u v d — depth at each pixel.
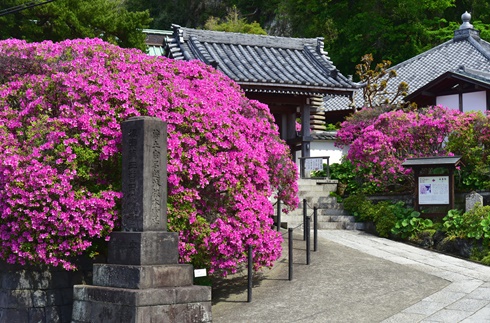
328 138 23.59
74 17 23.41
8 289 9.99
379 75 23.39
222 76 12.09
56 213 9.04
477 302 9.40
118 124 9.52
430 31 36.44
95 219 9.28
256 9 46.16
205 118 10.12
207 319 8.87
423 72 28.48
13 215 9.22
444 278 11.02
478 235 12.87
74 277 10.22
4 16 23.41
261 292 10.81
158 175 9.02
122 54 10.67
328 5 38.50
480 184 15.23
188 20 47.34
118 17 24.66
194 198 9.83
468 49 28.66
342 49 37.34
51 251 9.24
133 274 8.48
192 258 10.04
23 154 9.31
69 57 10.59
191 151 9.88
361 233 15.65
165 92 10.14
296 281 11.22
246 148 10.49
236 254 10.29
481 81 20.20
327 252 13.16
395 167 16.23
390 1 36.34
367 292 10.31
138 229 8.84
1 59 10.43
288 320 9.20
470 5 38.94
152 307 8.27
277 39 22.42
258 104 12.02
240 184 10.32
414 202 15.12
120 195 9.36
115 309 8.43
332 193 17.92
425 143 16.23
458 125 15.66
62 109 9.59
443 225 13.98
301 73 20.42
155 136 9.02
